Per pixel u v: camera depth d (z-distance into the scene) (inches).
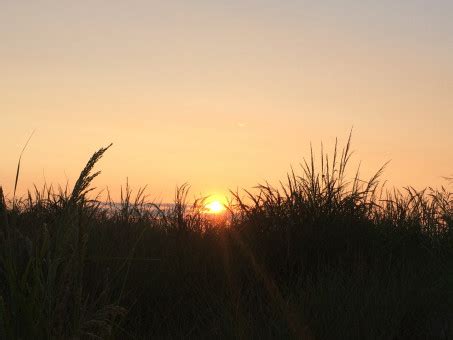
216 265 249.3
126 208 286.7
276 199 305.6
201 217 311.4
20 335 117.6
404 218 316.8
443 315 211.6
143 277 222.4
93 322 122.9
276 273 255.0
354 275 234.8
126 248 239.0
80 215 121.5
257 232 282.7
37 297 121.8
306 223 290.0
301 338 178.2
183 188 312.0
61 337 118.4
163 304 217.3
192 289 227.0
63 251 121.0
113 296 200.8
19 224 199.8
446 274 239.3
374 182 325.7
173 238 271.7
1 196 131.0
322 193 315.3
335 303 200.1
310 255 270.2
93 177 119.3
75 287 121.9
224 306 206.8
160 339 188.5
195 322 201.9
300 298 208.1
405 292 212.8
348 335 178.5
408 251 283.7
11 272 122.6
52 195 233.0
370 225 303.0
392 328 188.4
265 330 181.2
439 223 318.3
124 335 189.0
